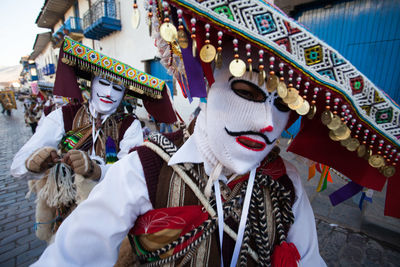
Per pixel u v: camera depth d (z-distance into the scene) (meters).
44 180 1.17
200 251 0.62
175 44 0.58
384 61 3.52
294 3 3.97
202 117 0.66
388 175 0.59
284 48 0.44
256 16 0.42
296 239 0.74
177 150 0.65
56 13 14.30
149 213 0.63
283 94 0.49
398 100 3.49
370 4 3.47
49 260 0.58
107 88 1.57
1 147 5.84
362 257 1.94
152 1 0.46
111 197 0.61
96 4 8.40
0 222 2.55
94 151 1.58
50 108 3.04
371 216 2.34
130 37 7.68
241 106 0.58
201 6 0.39
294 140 0.79
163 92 1.78
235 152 0.59
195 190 0.61
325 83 0.46
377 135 0.53
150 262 0.67
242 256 0.62
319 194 2.74
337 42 3.86
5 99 13.37
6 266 1.95
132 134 1.71
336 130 0.53
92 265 0.61
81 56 1.41
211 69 0.56
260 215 0.65
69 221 0.64
